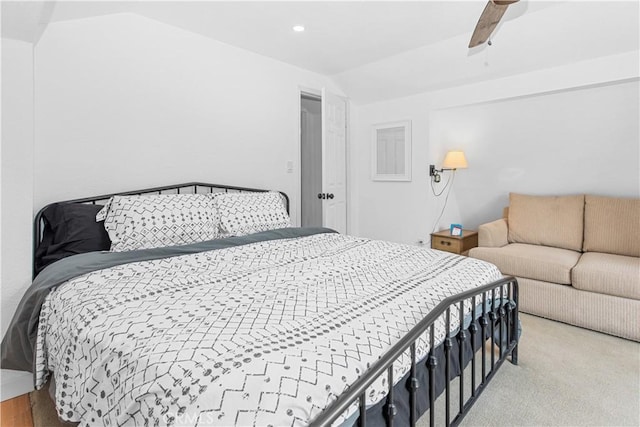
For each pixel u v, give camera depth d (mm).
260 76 3422
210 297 1350
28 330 1600
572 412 1691
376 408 1069
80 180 2357
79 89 2332
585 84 2947
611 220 3035
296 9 2492
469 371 2074
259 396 810
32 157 1895
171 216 2264
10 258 1842
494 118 3807
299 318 1169
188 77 2889
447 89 3781
